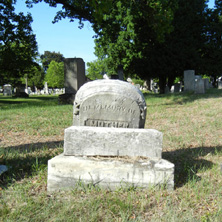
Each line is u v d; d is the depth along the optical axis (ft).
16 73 80.59
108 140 12.87
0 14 65.36
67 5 61.26
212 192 12.00
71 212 9.83
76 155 12.86
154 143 12.92
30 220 9.33
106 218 9.54
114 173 11.90
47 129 27.68
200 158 17.67
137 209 10.27
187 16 90.74
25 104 56.85
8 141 23.00
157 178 11.95
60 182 11.96
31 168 15.07
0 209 10.03
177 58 92.17
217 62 99.45
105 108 15.42
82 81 56.34
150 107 44.55
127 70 110.11
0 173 13.44
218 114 34.60
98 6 34.60
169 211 9.84
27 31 71.51
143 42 93.45
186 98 52.90
